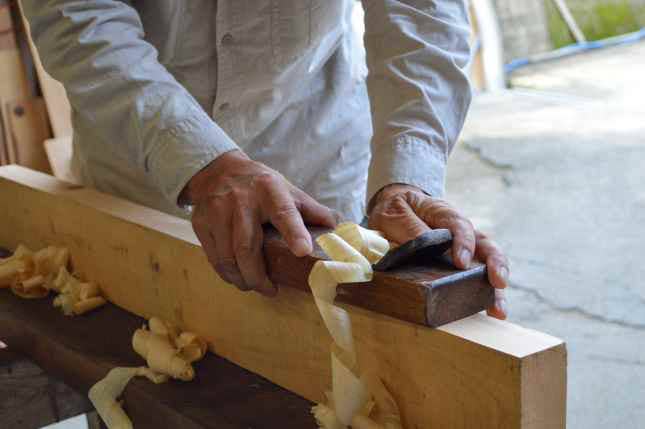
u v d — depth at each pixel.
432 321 0.88
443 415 0.90
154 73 1.21
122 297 1.38
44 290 1.47
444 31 1.31
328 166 1.61
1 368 1.33
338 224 1.10
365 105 1.64
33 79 3.28
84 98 1.23
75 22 1.22
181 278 1.23
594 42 6.90
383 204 1.12
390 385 0.95
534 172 4.46
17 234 1.63
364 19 1.37
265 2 1.42
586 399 2.54
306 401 1.08
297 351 1.08
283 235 1.01
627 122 5.21
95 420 1.55
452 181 4.41
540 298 3.14
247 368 1.17
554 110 5.53
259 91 1.48
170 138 1.15
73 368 1.25
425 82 1.28
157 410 1.09
